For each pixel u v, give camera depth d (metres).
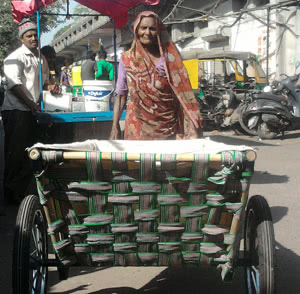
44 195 2.25
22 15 5.47
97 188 2.25
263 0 14.41
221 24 16.23
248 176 2.22
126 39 21.58
